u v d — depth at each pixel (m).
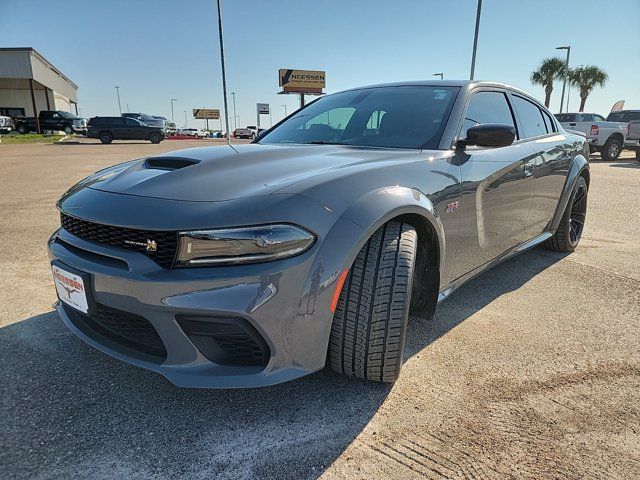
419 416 1.91
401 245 1.92
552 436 1.80
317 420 1.89
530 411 1.95
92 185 2.12
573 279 3.63
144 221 1.66
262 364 1.73
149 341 1.81
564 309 3.04
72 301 1.92
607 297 3.26
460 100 2.76
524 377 2.21
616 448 1.74
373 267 1.89
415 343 2.54
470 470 1.62
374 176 1.96
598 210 6.50
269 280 1.60
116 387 2.10
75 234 1.95
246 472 1.61
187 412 1.93
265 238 1.59
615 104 19.28
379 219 1.82
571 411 1.96
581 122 15.58
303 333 1.70
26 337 2.55
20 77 36.41
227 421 1.88
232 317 1.61
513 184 2.98
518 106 3.43
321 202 1.73
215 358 1.72
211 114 87.88
